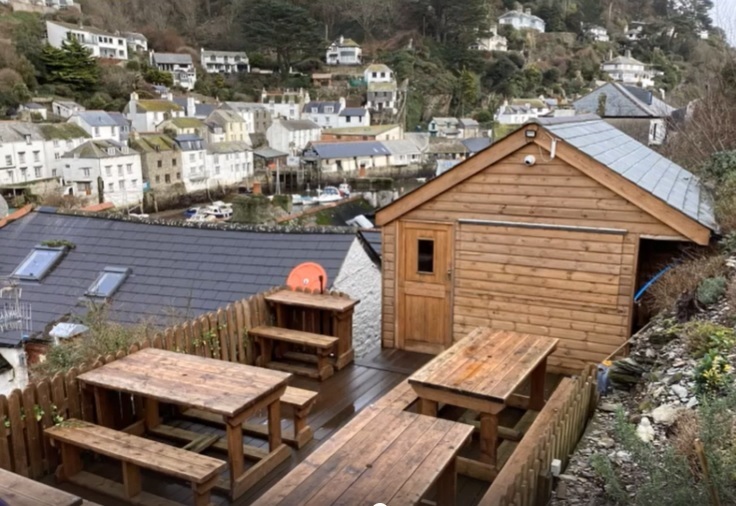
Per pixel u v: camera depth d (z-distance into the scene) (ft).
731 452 11.74
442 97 279.69
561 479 13.96
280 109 259.60
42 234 42.68
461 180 24.88
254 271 34.60
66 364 23.25
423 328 26.61
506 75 288.92
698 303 20.68
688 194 27.30
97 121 170.81
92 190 151.12
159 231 40.45
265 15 276.62
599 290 23.34
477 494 15.52
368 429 14.05
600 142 28.02
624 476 14.03
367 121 258.78
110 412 17.24
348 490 11.66
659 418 15.96
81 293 36.06
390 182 201.05
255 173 205.77
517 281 24.63
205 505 13.85
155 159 168.55
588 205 23.17
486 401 14.96
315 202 155.84
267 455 16.74
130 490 14.89
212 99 242.78
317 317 25.48
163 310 31.17
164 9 291.38
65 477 15.69
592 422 17.13
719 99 53.16
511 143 23.82
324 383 23.09
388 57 286.25
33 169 149.18
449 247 25.63
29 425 15.55
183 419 19.44
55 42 223.51
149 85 222.69
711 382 16.02
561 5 338.34
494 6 330.75
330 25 311.88
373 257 36.65
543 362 19.17
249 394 15.28
